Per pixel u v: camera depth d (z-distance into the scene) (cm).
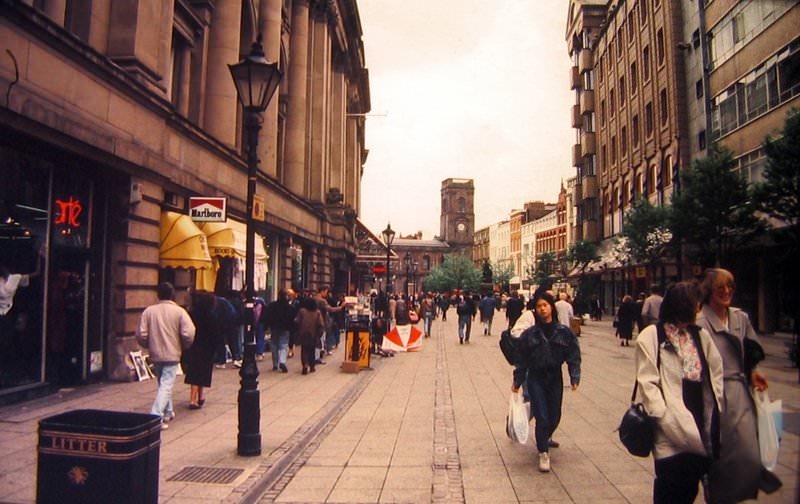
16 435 720
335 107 4044
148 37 1236
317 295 1781
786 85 2128
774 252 2116
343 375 1392
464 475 623
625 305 2156
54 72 898
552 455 700
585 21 5284
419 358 1794
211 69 1825
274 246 2303
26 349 952
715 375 393
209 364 940
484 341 2452
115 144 1055
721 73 2700
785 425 757
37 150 955
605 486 584
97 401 942
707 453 377
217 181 1617
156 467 433
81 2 1141
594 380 1297
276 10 2258
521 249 11200
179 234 1285
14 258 921
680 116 3281
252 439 680
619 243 3322
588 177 5122
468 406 1013
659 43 3631
